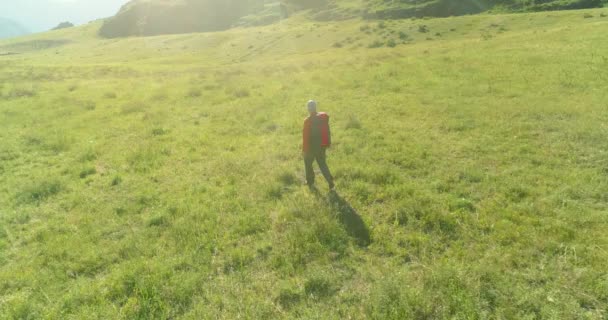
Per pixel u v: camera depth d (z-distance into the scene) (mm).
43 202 8000
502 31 47812
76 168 9812
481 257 5188
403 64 22047
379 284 4691
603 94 12031
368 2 109438
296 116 13469
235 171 8891
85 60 74562
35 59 82562
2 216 7336
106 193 8305
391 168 8344
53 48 132625
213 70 34719
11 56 106000
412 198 6863
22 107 18062
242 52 72375
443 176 7805
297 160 9367
